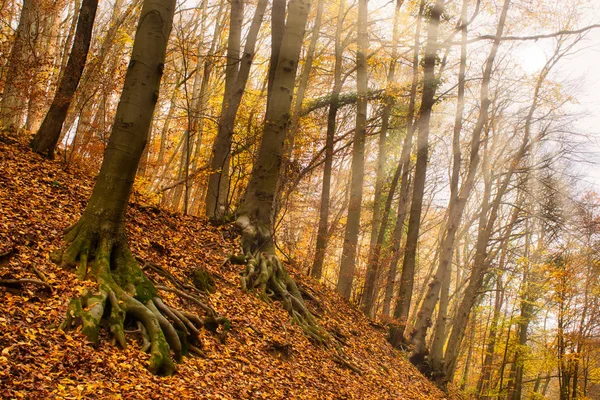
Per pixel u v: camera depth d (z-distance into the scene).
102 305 7.07
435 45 18.70
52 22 19.41
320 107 22.03
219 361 8.09
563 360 24.75
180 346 7.55
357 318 16.64
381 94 21.45
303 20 13.17
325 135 25.55
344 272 18.78
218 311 9.62
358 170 19.30
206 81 22.83
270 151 13.08
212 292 10.25
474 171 18.55
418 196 18.88
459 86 19.27
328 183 21.52
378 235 22.91
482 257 21.33
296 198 24.75
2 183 9.42
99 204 8.11
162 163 24.03
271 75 14.95
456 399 19.09
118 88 14.49
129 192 8.32
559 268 24.89
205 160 24.25
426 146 18.95
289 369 9.43
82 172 13.14
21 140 13.60
